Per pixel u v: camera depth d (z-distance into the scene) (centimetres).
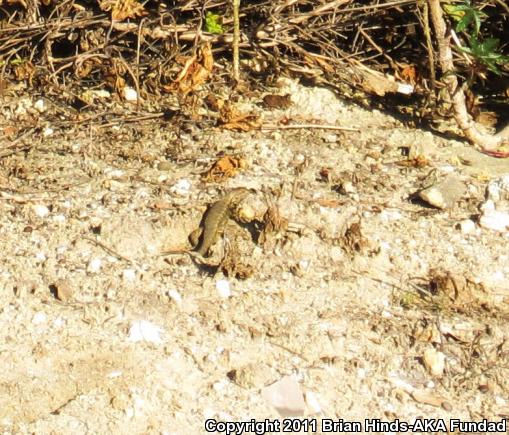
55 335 791
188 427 723
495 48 1008
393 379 773
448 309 831
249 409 740
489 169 975
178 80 1024
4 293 825
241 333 800
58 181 945
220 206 891
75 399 739
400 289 848
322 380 766
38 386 750
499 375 778
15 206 912
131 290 831
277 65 1067
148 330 795
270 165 965
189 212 899
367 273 861
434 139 1017
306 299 833
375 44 1090
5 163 967
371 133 1019
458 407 754
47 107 1050
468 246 888
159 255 870
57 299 823
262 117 1030
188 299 827
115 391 745
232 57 1085
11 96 1065
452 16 1032
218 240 880
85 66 1070
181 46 1071
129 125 1021
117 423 722
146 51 1080
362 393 759
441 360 782
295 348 790
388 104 1062
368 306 830
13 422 724
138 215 900
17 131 1016
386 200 930
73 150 987
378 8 1061
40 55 1097
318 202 916
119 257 864
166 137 1003
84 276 841
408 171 967
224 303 825
